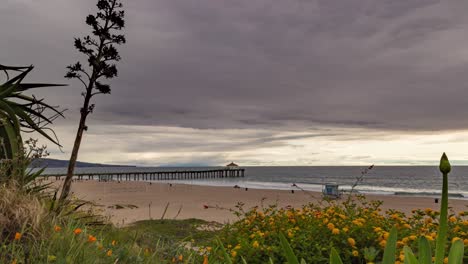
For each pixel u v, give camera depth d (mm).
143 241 4734
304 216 5738
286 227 5250
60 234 3381
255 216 6129
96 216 5246
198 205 31375
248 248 4664
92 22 12523
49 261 2873
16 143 4445
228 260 1458
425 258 1023
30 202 3744
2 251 3029
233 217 19422
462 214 4754
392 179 111938
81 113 10797
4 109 4570
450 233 4281
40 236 3271
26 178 4402
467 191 70188
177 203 33062
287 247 1117
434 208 27938
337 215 5094
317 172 173250
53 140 5121
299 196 40156
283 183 87438
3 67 4945
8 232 3285
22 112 4867
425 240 1041
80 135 10562
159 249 4094
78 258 2982
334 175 138375
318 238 4645
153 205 30688
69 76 11445
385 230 4602
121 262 3369
